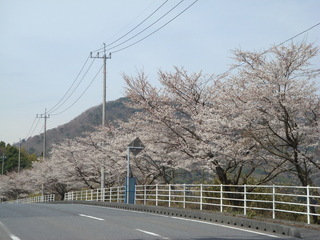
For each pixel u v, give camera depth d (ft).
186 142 72.64
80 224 42.55
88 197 122.52
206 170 72.08
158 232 36.50
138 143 81.46
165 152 83.35
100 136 118.01
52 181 171.53
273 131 58.13
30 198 220.43
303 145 59.47
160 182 104.68
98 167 129.29
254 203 70.95
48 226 40.63
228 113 63.82
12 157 387.34
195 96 74.02
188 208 65.67
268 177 71.15
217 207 70.69
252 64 60.03
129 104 79.25
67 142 146.00
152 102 75.41
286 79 55.67
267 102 56.70
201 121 69.05
